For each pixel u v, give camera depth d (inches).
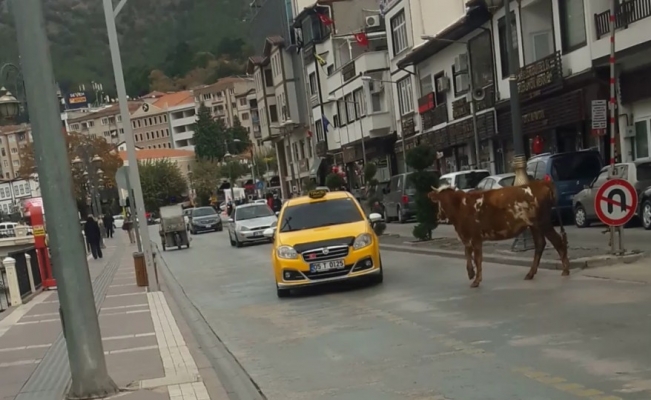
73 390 300.0
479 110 1408.7
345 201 620.4
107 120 5521.7
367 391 283.9
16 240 1470.2
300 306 528.7
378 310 467.8
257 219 1342.3
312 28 2416.3
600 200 526.0
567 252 546.3
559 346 316.2
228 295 653.3
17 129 4694.9
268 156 3905.0
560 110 1115.3
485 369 293.7
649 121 963.3
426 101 1680.6
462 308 436.5
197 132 5137.8
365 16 2269.9
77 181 2743.6
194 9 6264.8
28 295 784.3
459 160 1616.6
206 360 375.6
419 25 1740.9
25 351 442.9
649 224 737.0
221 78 5861.2
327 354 359.3
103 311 606.9
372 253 569.6
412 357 329.7
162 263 1159.0
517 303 428.1
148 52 6146.7
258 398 294.7
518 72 1198.9
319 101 2454.5
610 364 280.4
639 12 901.8
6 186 4456.2
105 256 1498.5
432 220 876.6
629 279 458.6
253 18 3144.7
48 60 289.7
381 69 1962.4
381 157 2060.8
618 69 991.6
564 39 1084.5
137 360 378.6
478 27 1366.9
